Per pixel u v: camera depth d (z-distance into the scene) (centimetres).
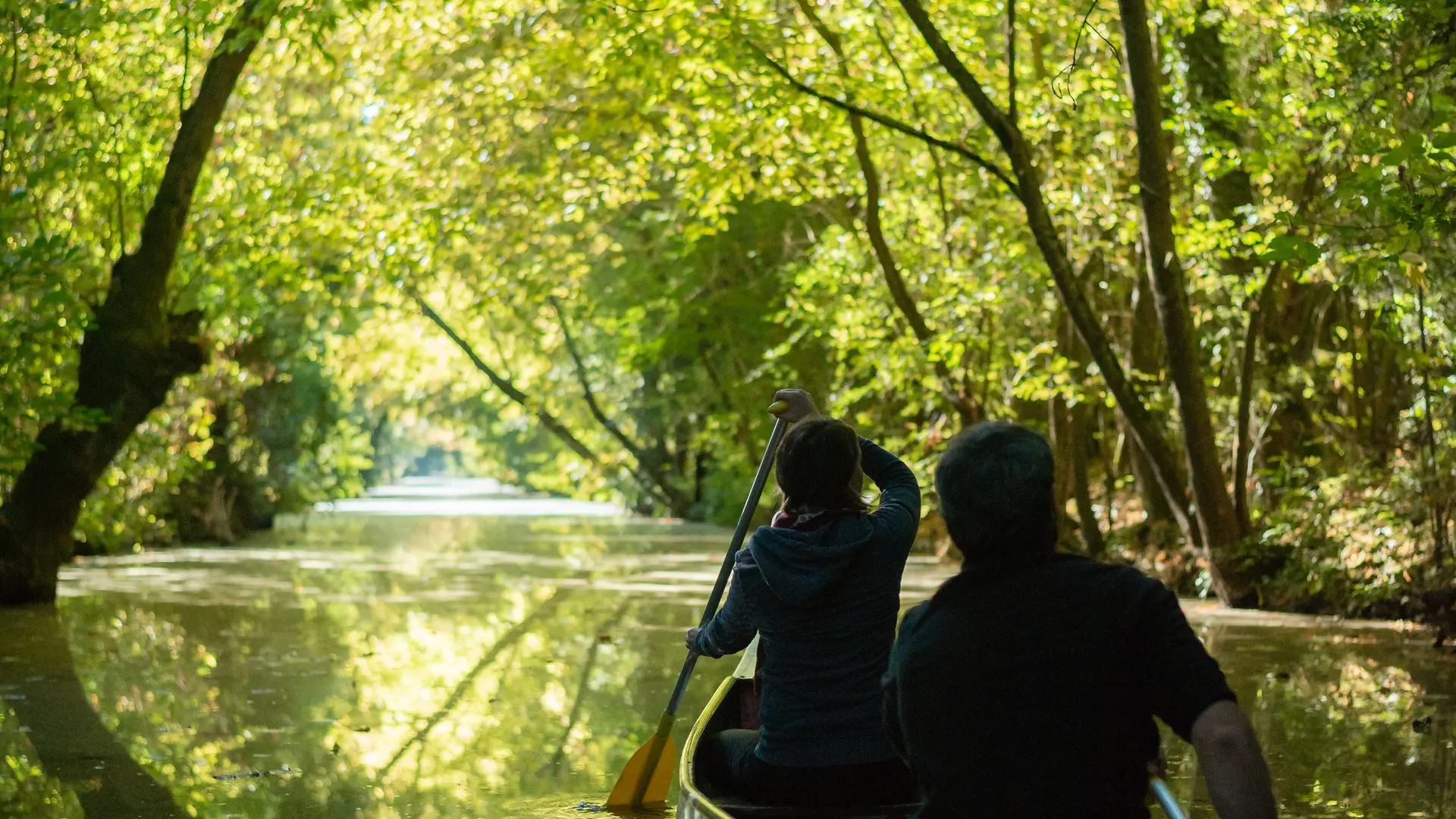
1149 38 1173
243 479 2666
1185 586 1551
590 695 897
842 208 1903
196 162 1414
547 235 2353
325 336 2891
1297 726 799
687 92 1568
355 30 1830
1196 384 1322
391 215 1909
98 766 691
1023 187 1222
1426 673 1004
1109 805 270
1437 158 819
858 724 406
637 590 1638
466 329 3078
